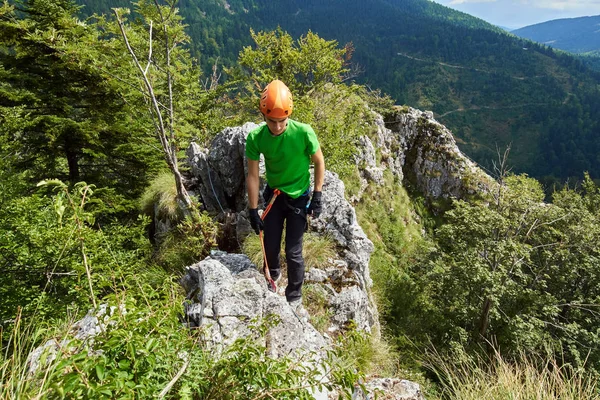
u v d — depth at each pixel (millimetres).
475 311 16453
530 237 19328
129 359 1283
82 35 10180
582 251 18016
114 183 11750
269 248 3217
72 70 9633
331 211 5723
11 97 9508
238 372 1501
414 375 4918
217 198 6617
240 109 19281
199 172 6828
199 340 2039
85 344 1378
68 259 5316
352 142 15227
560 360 15094
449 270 17375
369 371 3887
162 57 9883
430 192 30281
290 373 1580
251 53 18625
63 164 11820
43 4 9555
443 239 19250
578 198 22516
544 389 2883
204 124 14391
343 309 4758
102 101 10977
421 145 31000
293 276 3303
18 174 8094
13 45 9898
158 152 11117
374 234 21172
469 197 29016
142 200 8203
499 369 3203
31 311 5117
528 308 16844
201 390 1509
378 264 16047
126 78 8492
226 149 6414
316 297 4742
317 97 18109
